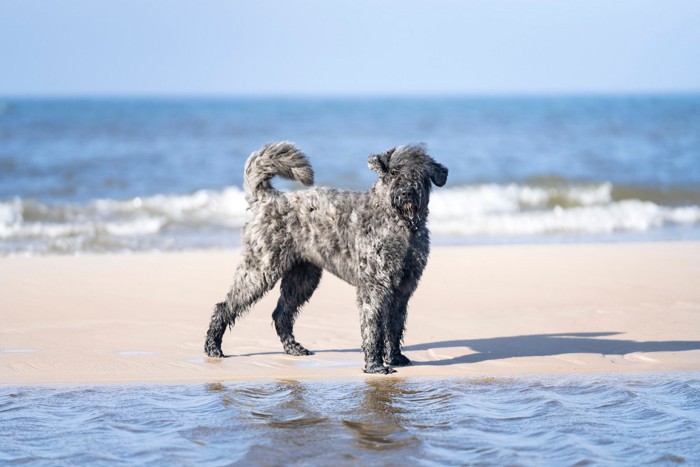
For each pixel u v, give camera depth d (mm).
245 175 9312
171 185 27719
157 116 63594
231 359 9383
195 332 10609
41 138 41188
